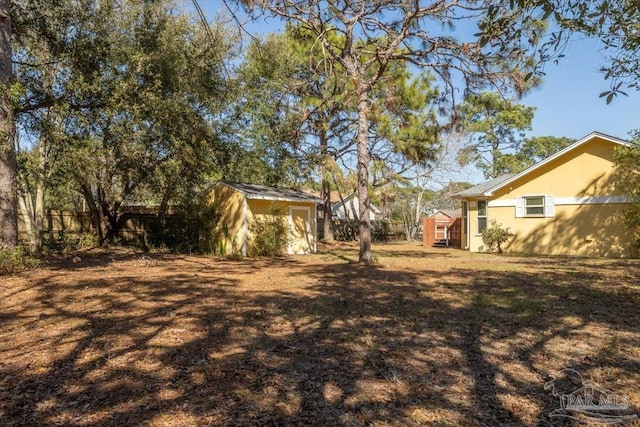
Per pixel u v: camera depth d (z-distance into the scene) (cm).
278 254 1608
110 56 1108
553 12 345
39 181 1184
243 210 1528
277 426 285
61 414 299
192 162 1320
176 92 1265
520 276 970
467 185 3184
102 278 884
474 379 364
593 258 1451
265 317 576
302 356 421
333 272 1058
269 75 1744
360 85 1216
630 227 1420
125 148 1185
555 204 1650
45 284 790
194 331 504
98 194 1590
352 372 379
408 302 677
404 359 413
